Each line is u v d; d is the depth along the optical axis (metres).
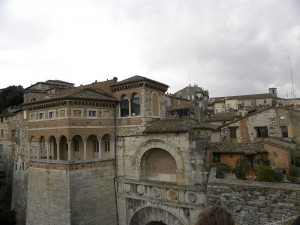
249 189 24.22
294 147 29.97
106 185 34.03
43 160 34.34
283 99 92.00
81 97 31.83
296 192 21.72
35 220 34.81
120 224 34.25
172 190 29.56
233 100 96.75
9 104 95.62
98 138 33.97
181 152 29.12
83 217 31.06
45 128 34.66
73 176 30.67
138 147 33.09
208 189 26.70
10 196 59.38
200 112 60.75
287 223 13.23
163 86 36.75
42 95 54.41
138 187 32.75
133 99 34.66
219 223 4.29
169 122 31.75
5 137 67.06
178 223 28.98
